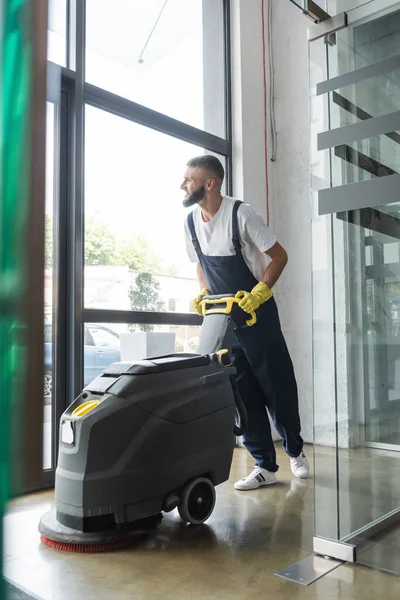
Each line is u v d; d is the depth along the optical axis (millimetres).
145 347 3045
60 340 2666
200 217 2510
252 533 1940
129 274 2986
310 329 3637
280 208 3822
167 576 1580
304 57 3725
